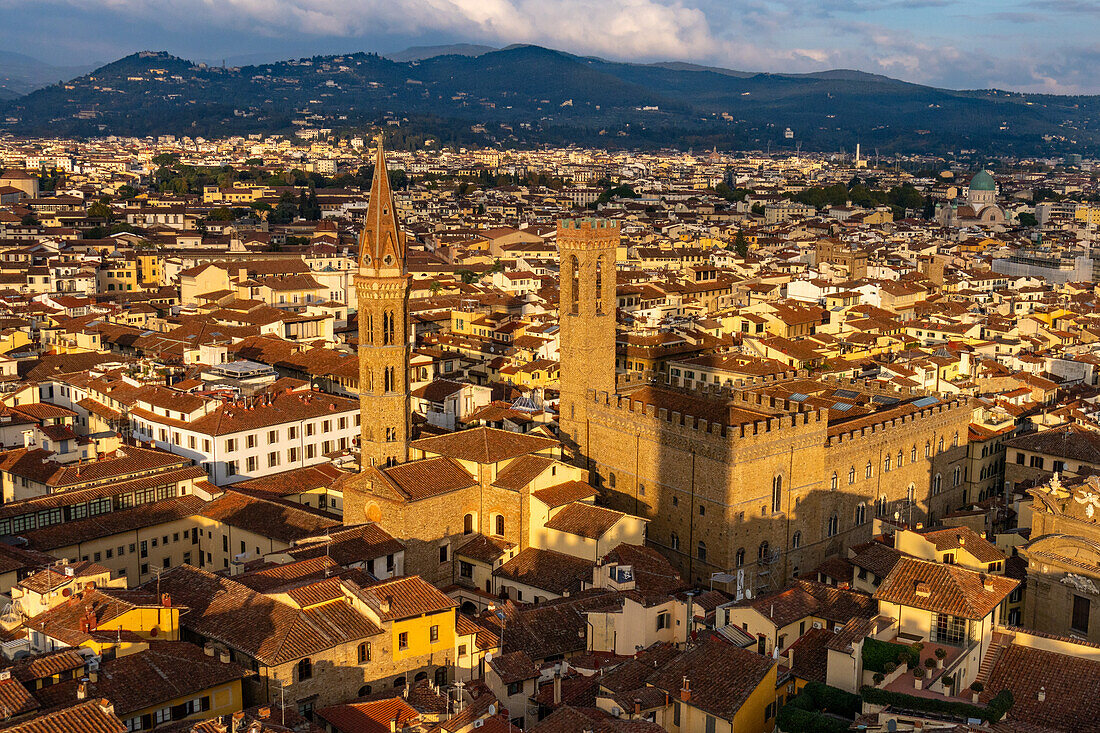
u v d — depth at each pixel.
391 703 101.94
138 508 160.00
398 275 155.12
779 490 157.00
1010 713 88.00
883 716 83.94
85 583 115.50
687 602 117.69
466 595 148.88
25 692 89.75
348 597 114.56
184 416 188.50
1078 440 174.75
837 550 168.12
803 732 86.31
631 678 99.50
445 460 157.25
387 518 148.12
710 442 151.62
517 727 99.69
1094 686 89.69
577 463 177.12
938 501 188.38
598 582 135.38
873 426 171.12
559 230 173.88
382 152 154.00
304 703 105.31
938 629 95.69
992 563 118.12
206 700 99.19
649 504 164.25
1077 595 105.56
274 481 176.50
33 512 149.75
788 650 104.19
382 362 156.38
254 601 113.31
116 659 100.00
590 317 174.12
